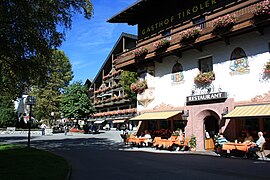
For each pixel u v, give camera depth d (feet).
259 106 57.26
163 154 62.80
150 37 88.17
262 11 53.78
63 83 199.00
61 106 181.57
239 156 57.31
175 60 79.20
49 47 53.16
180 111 75.72
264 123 57.93
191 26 71.26
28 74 52.80
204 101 69.77
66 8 54.54
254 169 41.42
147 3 83.92
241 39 62.85
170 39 77.10
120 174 37.81
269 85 56.95
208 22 67.05
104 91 238.89
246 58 61.62
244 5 60.85
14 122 170.91
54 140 108.17
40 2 47.85
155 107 84.43
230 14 61.31
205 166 44.62
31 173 34.71
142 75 90.84
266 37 58.29
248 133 57.36
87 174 37.91
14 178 31.48
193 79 73.15
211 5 69.92
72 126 194.08
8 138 116.78
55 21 52.65
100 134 156.97
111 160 52.47
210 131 72.28
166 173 38.40
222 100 65.41
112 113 215.10
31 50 49.37
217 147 62.34
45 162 44.65
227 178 34.65
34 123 185.26
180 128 77.25
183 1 78.07
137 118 83.76
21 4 44.37
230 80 64.28
